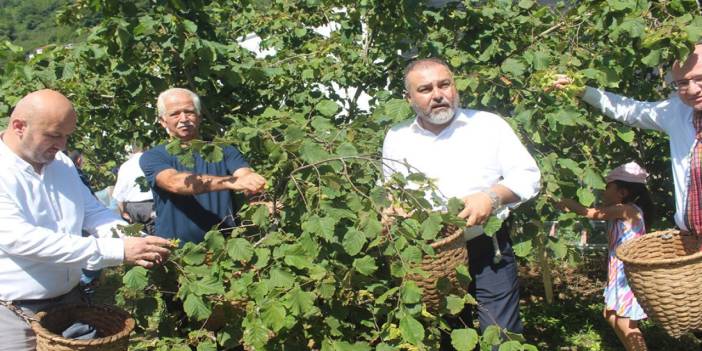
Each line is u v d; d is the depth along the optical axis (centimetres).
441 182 289
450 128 288
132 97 404
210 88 405
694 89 288
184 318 295
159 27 359
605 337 454
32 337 258
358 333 254
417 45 430
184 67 367
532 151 349
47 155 249
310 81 441
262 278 243
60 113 243
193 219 315
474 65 369
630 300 372
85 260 242
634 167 384
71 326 250
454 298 251
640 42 325
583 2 374
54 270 257
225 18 516
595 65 358
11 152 247
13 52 388
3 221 240
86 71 411
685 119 306
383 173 275
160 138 459
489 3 403
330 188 250
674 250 314
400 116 314
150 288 264
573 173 334
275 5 552
